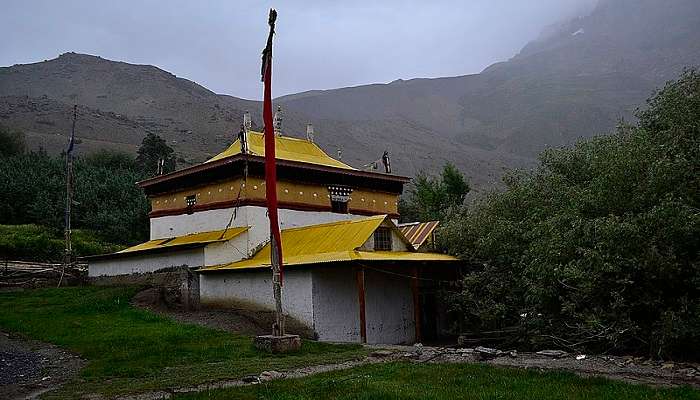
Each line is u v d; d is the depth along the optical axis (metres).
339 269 20.12
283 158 26.31
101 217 44.09
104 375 12.05
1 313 20.61
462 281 20.31
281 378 11.21
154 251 25.03
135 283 26.14
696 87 17.03
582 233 15.48
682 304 13.48
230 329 18.78
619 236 13.89
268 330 19.45
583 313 14.81
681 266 13.59
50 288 26.39
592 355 14.34
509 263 19.28
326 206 26.84
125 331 17.19
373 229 20.78
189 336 16.50
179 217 27.52
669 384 10.27
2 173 46.19
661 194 14.74
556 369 11.78
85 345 15.38
